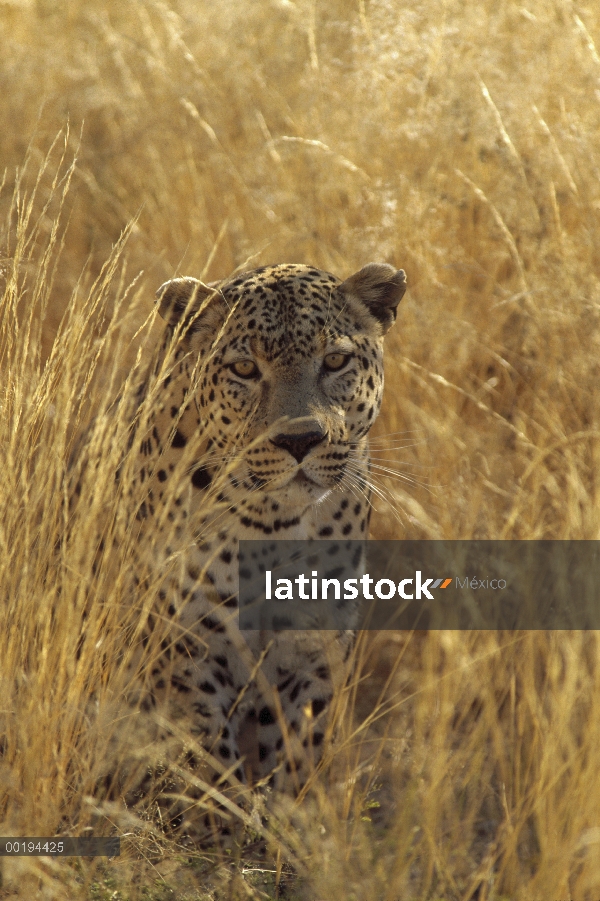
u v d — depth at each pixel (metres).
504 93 20.58
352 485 14.05
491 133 20.14
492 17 21.98
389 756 14.29
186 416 13.56
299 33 24.86
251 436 13.16
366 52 22.00
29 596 11.47
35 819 10.59
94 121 24.94
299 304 13.48
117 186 23.44
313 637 14.20
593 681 11.91
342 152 21.03
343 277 19.02
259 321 13.34
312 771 13.20
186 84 25.11
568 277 17.73
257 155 22.58
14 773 10.79
